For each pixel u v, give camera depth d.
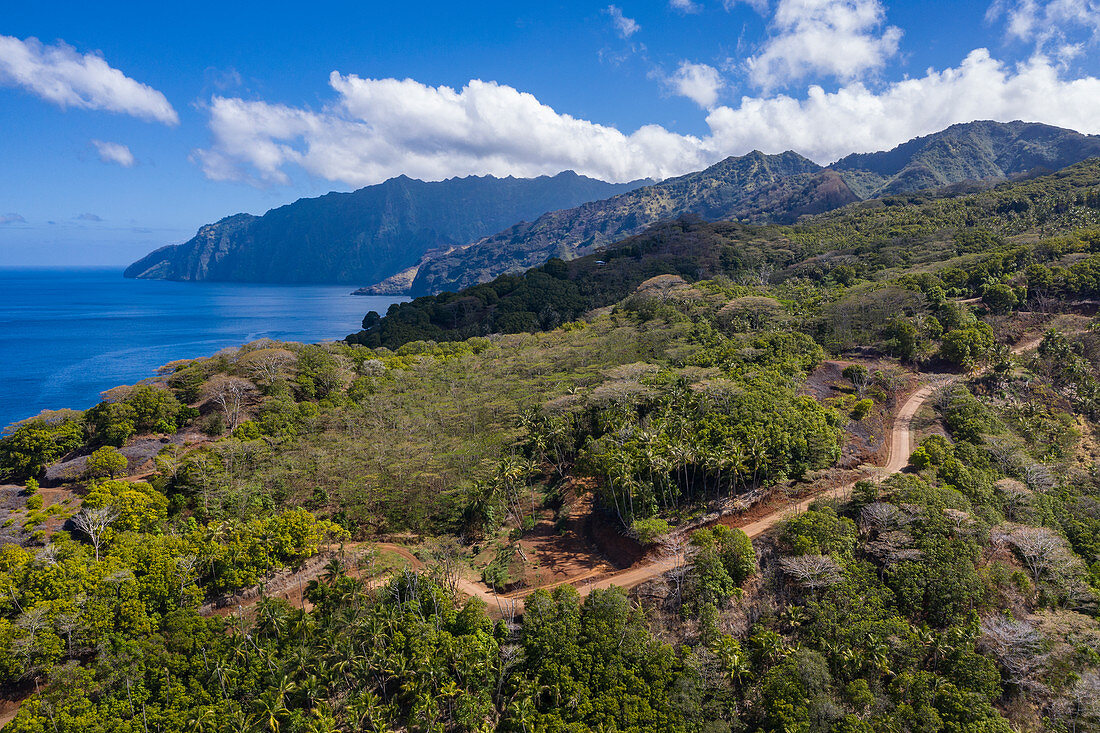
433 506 107.38
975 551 80.69
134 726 65.00
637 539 92.69
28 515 93.69
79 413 124.44
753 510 97.75
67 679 67.12
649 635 74.38
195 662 71.56
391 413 137.25
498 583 91.62
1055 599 78.00
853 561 81.50
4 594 72.81
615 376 134.00
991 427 116.81
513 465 111.00
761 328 173.25
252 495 103.12
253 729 66.44
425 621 77.56
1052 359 139.75
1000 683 68.38
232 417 131.62
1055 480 106.56
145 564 80.50
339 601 81.44
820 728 63.47
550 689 69.38
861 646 71.38
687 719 65.75
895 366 147.38
